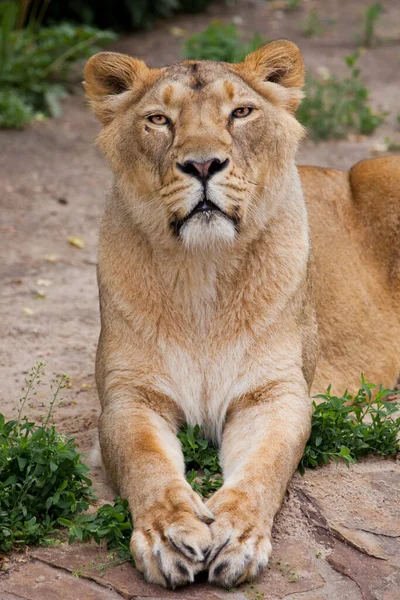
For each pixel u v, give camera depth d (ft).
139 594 21.20
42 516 24.03
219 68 27.20
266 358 27.09
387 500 25.09
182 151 24.94
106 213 28.37
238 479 23.54
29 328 39.27
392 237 35.91
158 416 26.84
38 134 65.82
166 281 26.71
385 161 37.40
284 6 99.09
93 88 28.45
